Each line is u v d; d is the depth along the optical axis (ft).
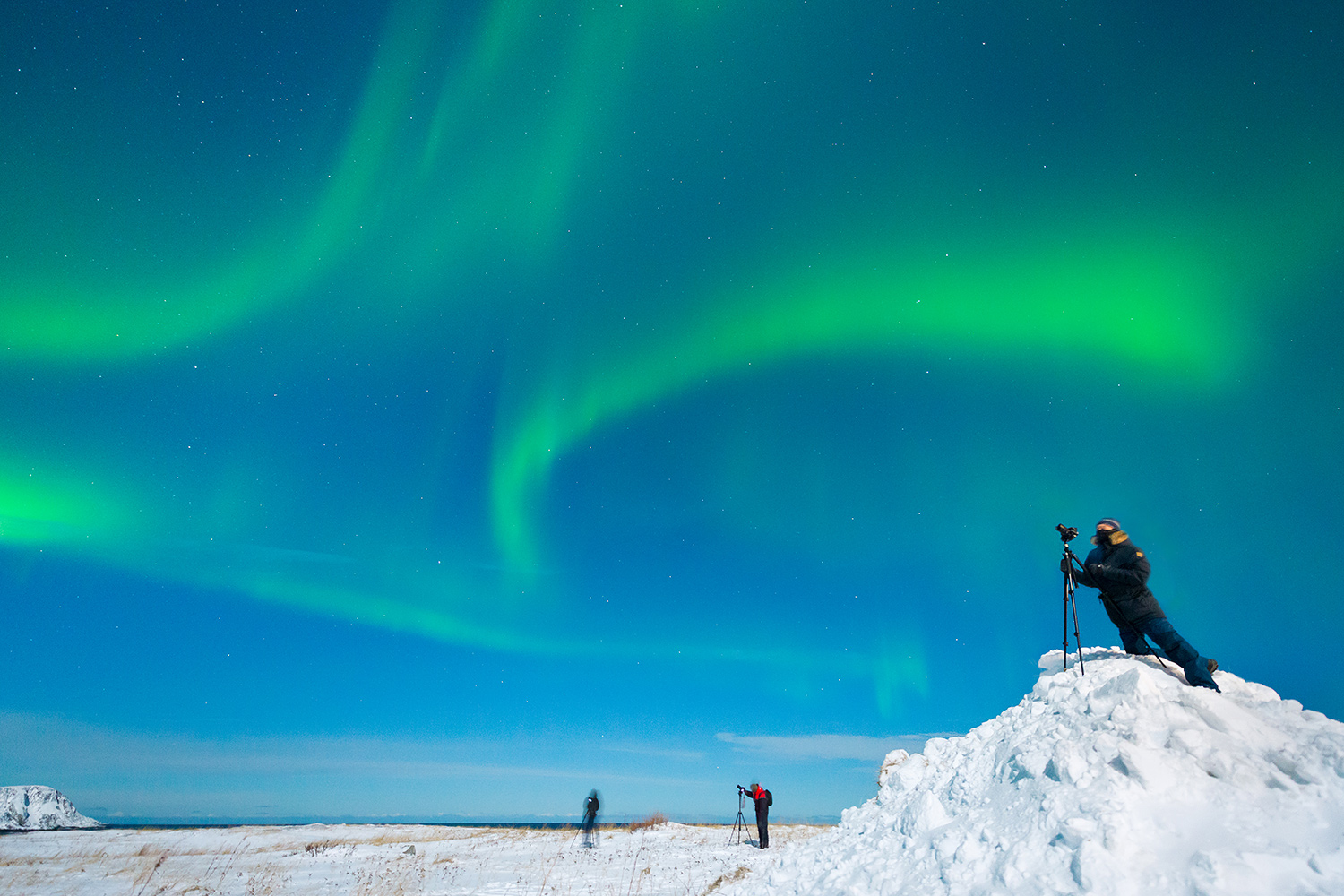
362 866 53.21
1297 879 14.48
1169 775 18.34
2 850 64.03
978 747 25.31
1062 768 19.90
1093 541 25.89
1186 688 21.04
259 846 69.00
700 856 55.88
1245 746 18.80
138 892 42.45
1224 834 16.33
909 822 22.74
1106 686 22.48
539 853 59.98
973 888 17.87
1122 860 16.19
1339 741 17.94
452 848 65.92
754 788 61.05
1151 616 23.59
